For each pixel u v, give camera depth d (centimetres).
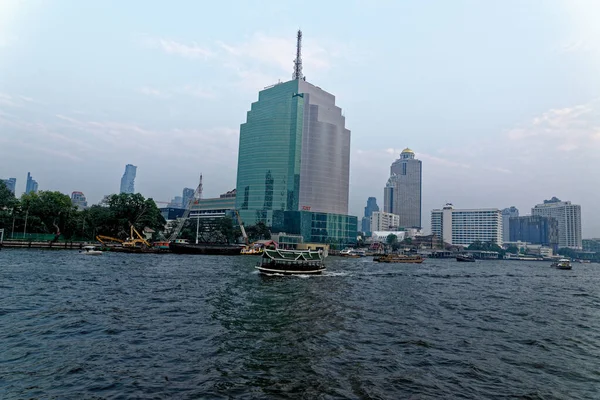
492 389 1625
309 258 6750
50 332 2259
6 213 11250
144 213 13300
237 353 1967
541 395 1580
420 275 8012
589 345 2448
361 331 2541
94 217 13212
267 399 1432
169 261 8625
